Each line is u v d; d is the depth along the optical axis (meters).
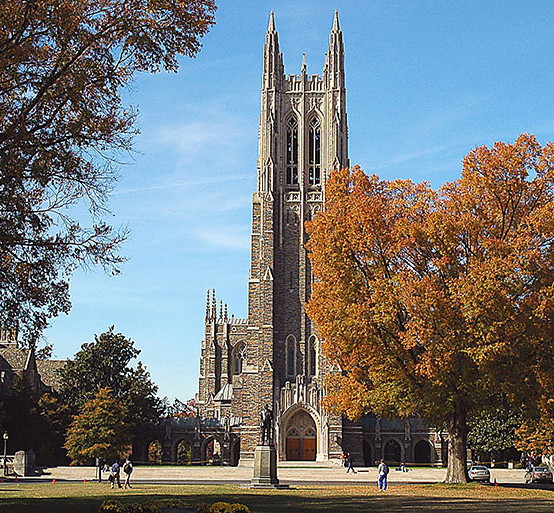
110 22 30.75
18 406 98.44
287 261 120.19
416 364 52.59
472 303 47.62
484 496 46.84
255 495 46.03
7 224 30.42
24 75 30.41
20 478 77.06
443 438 122.31
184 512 31.12
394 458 132.00
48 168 30.98
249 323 118.00
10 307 31.33
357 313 52.00
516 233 51.84
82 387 117.69
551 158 54.31
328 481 72.44
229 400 138.00
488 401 54.44
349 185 59.00
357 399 56.94
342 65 127.94
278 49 128.12
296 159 124.81
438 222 52.69
